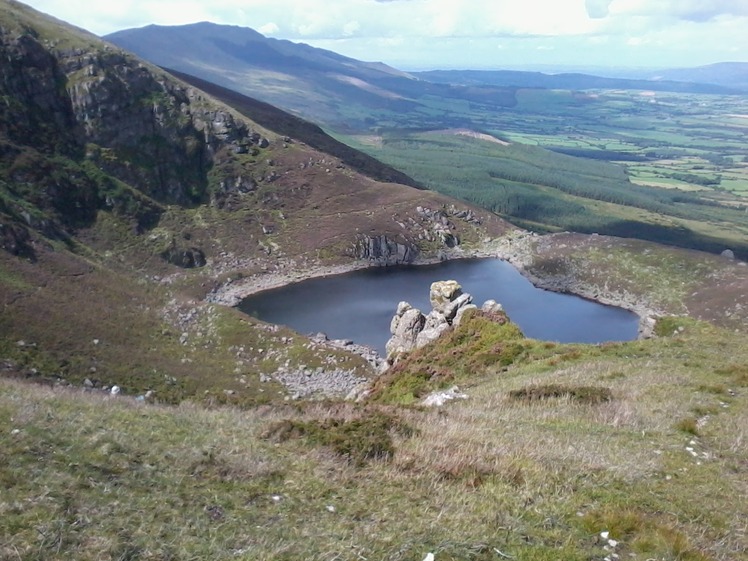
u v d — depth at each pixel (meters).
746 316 136.00
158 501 11.86
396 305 142.12
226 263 169.50
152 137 191.62
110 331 93.12
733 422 21.67
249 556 10.05
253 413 23.25
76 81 179.00
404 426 19.67
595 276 168.00
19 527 9.84
